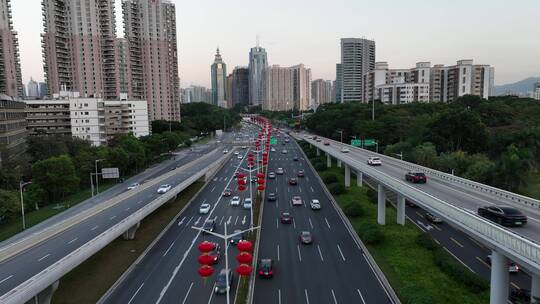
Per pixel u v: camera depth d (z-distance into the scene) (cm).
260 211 6981
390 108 14775
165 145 13762
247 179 10144
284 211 7069
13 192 6775
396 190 4922
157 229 5934
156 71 19912
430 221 6181
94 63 17088
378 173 5725
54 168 7775
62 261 3466
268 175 10500
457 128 9862
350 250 5069
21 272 3466
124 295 3897
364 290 3953
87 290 3966
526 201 4194
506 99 15638
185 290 3991
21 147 10188
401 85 19762
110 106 14862
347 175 8912
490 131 10625
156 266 4606
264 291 3959
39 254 3931
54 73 16488
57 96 14638
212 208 7294
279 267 4550
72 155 10581
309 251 5050
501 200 4381
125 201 6550
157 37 19750
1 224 6391
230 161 13438
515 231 3200
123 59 18362
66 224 5056
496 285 3019
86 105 13700
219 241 5431
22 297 2911
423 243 5006
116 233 4588
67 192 8206
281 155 15175
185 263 4681
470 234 3200
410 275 4191
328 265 4594
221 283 3984
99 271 4412
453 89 19938
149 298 3831
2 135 9181
